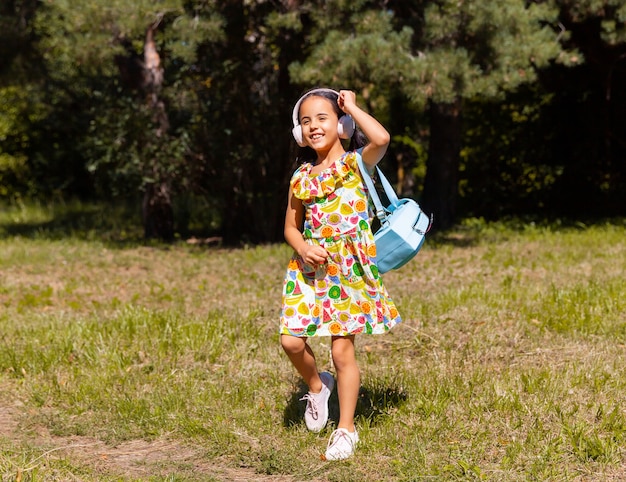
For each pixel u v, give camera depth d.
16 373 5.70
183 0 11.77
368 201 4.20
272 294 8.45
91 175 21.56
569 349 5.94
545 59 11.43
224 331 6.50
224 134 12.72
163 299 8.29
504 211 17.48
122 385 5.31
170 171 12.81
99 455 4.25
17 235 14.89
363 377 5.33
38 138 22.14
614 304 7.12
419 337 6.35
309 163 4.28
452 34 11.21
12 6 15.00
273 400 4.98
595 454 3.98
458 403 4.79
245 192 13.04
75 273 10.20
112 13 11.25
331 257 4.12
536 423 4.40
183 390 5.16
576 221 15.35
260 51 12.87
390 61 10.20
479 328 6.54
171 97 12.92
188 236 14.70
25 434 4.58
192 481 3.82
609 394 4.88
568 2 12.52
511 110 17.23
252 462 4.09
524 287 8.21
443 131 14.55
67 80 18.59
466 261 10.43
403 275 9.45
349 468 3.95
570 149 17.08
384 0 12.02
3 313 7.64
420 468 3.89
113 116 12.91
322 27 11.02
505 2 11.06
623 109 16.59
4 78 15.64
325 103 4.19
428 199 14.75
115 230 16.02
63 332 6.51
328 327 4.11
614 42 12.68
